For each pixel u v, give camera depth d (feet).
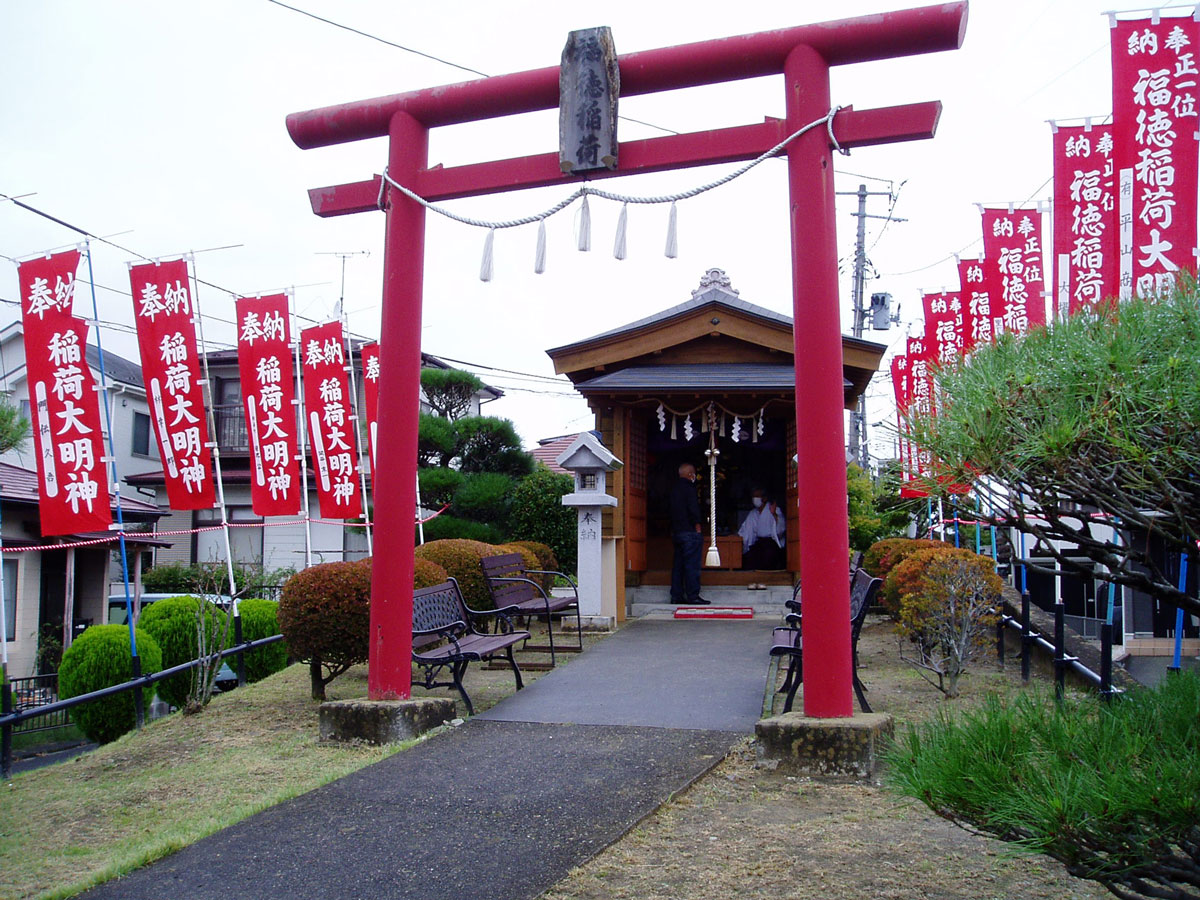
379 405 21.63
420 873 13.07
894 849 13.67
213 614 29.22
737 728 20.56
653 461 51.34
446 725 21.52
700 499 51.01
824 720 17.75
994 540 29.63
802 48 18.90
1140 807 7.55
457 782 17.11
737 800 16.06
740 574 44.88
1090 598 34.35
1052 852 8.08
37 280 28.91
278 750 20.74
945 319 38.11
